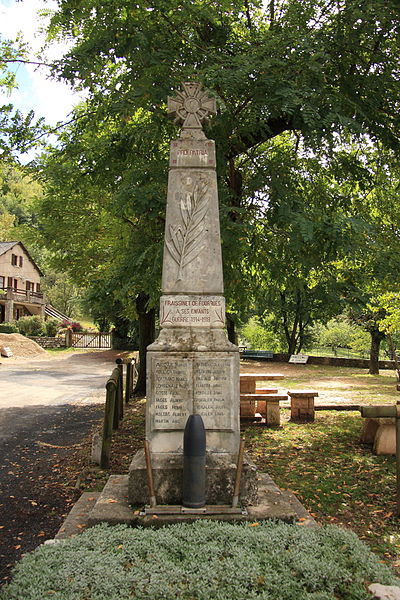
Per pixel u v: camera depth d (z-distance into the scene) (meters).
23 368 25.59
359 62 9.60
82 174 10.23
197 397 5.06
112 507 4.69
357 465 7.26
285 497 5.14
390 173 11.48
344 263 10.37
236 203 9.73
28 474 7.08
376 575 3.38
